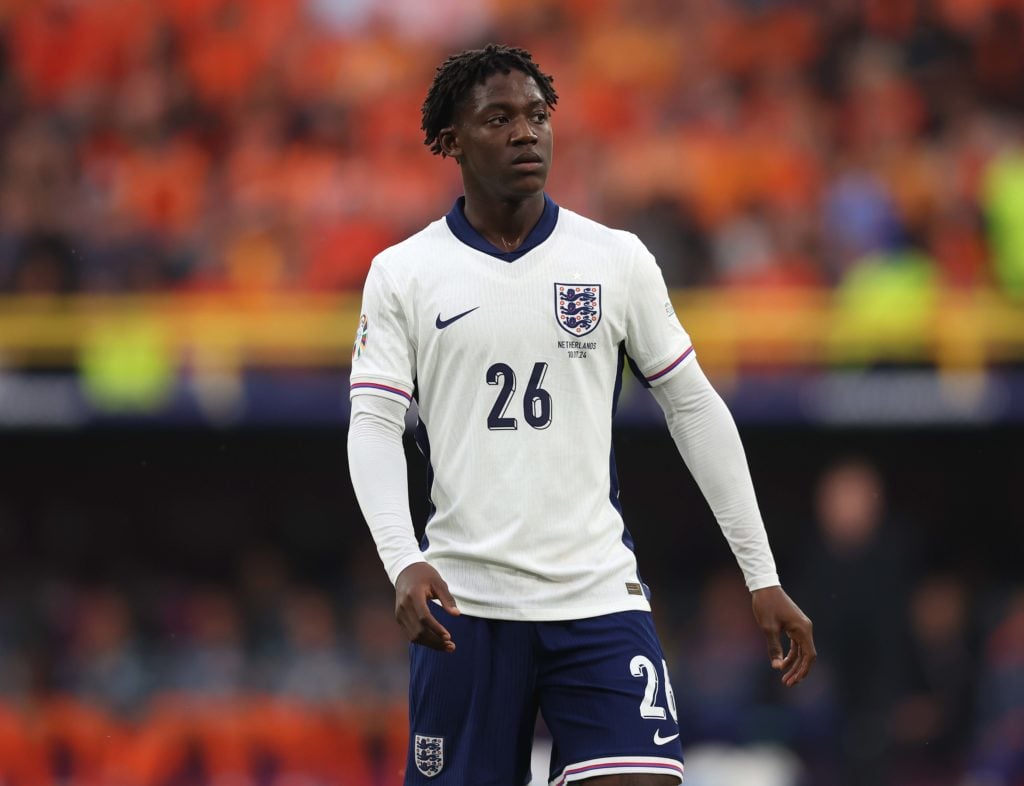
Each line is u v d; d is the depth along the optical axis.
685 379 12.60
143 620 41.09
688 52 47.44
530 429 12.09
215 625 38.28
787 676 12.38
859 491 29.00
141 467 43.59
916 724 28.86
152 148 45.09
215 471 43.69
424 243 12.53
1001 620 36.53
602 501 12.33
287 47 47.66
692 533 42.66
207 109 46.38
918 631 34.72
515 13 49.22
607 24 48.59
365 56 47.53
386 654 36.38
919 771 33.59
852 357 35.91
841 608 28.72
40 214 41.62
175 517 43.88
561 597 12.05
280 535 43.78
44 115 46.25
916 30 46.59
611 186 41.94
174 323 36.91
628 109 45.94
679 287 40.06
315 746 34.09
